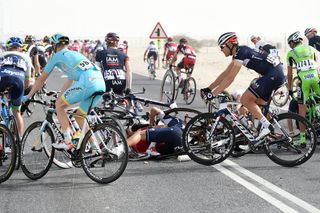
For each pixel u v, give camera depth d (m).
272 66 10.91
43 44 22.64
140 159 11.62
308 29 16.20
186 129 11.03
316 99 13.38
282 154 11.57
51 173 10.66
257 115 10.98
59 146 9.96
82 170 10.85
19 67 11.94
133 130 12.03
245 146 11.84
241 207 8.34
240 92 12.62
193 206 8.42
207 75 38.84
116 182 9.90
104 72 14.23
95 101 10.12
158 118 12.07
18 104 12.05
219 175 10.33
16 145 10.22
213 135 11.09
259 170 10.70
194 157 11.09
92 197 8.96
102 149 9.76
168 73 21.94
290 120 12.05
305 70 13.20
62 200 8.81
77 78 10.13
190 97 21.88
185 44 22.14
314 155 11.96
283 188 9.38
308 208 8.28
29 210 8.33
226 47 10.99
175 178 10.13
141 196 8.98
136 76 37.81
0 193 9.29
